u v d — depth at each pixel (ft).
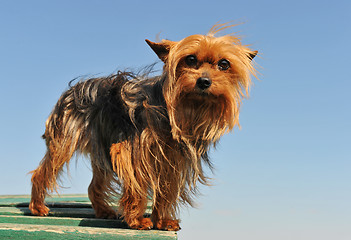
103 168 2.75
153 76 2.73
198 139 2.57
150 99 2.49
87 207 3.39
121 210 2.54
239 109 2.52
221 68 2.47
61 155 2.76
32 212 2.94
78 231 2.23
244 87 2.51
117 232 2.26
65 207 3.38
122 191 2.56
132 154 2.48
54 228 2.28
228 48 2.47
